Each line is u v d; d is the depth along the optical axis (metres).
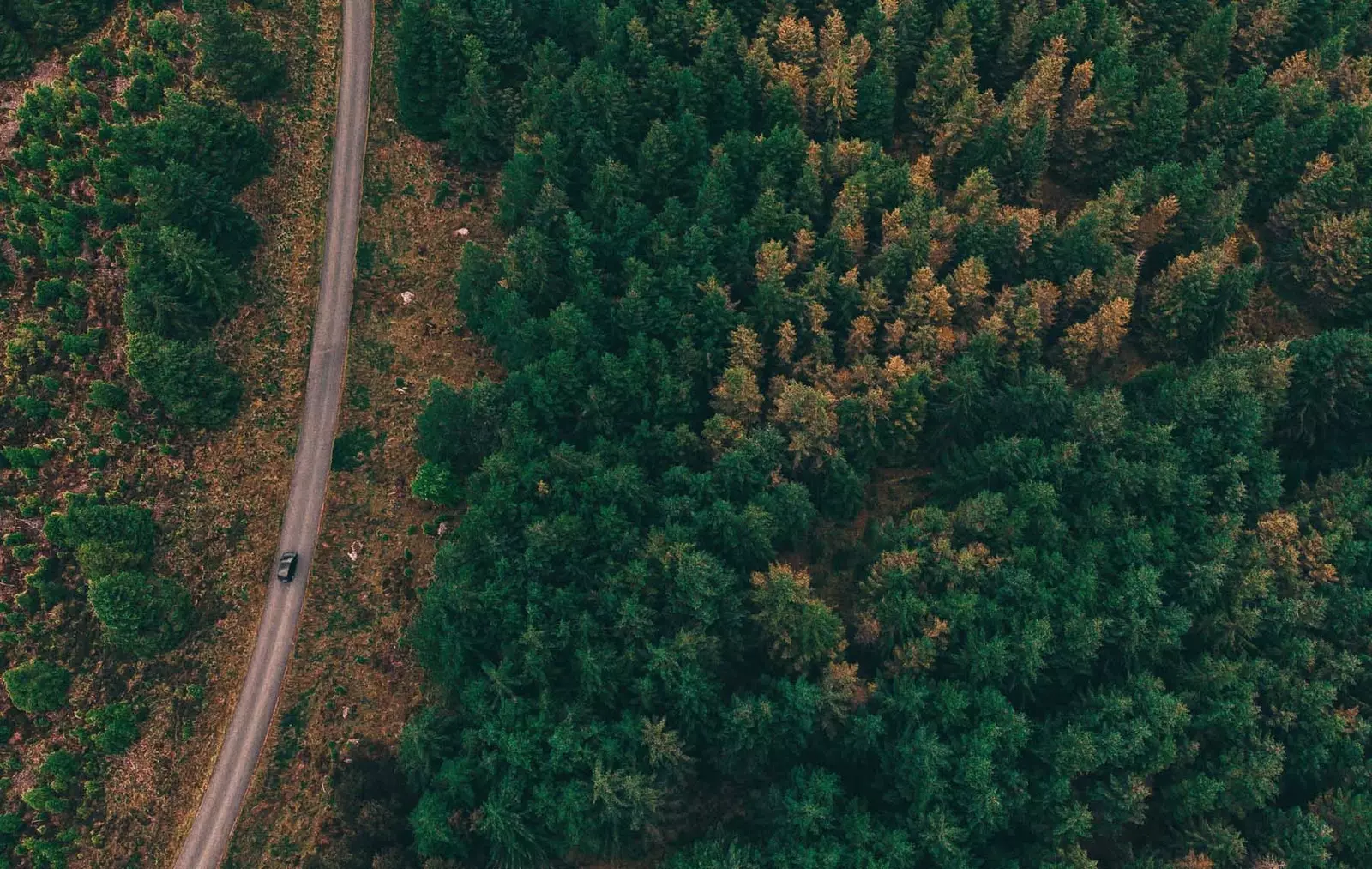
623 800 82.19
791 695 87.69
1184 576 94.38
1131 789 86.38
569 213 106.88
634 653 88.94
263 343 107.12
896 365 101.94
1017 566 94.25
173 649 94.06
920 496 110.69
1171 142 118.62
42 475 93.62
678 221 107.62
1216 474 98.88
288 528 101.38
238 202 109.88
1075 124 118.75
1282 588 95.38
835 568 107.38
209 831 90.00
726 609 91.56
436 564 92.06
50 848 84.81
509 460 95.81
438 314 114.12
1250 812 90.31
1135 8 130.38
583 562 92.81
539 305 107.88
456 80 116.69
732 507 95.12
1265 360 103.56
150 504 97.38
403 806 89.75
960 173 120.50
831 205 113.19
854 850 84.88
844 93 116.31
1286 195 118.38
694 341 105.81
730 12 119.69
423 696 96.69
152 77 106.94
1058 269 112.12
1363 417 107.12
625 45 119.75
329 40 122.38
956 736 88.25
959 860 84.12
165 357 96.75
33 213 98.38
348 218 115.69
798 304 105.88
